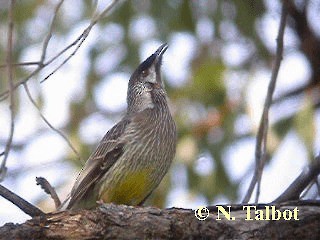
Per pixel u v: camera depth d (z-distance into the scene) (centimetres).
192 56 1452
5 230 806
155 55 1224
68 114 1480
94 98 1480
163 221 810
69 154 1434
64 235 807
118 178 1098
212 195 1381
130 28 1452
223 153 1384
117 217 810
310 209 806
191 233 807
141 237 807
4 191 865
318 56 1427
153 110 1144
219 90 1414
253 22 1449
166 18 1444
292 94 1402
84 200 1102
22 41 1482
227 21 1450
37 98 1448
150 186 1119
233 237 803
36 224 810
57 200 945
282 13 1092
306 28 1429
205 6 1449
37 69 922
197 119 1412
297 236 796
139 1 1452
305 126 1318
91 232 809
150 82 1199
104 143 1109
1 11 1500
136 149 1102
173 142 1144
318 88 1395
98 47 1466
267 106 1048
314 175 990
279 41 1081
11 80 912
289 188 998
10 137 912
